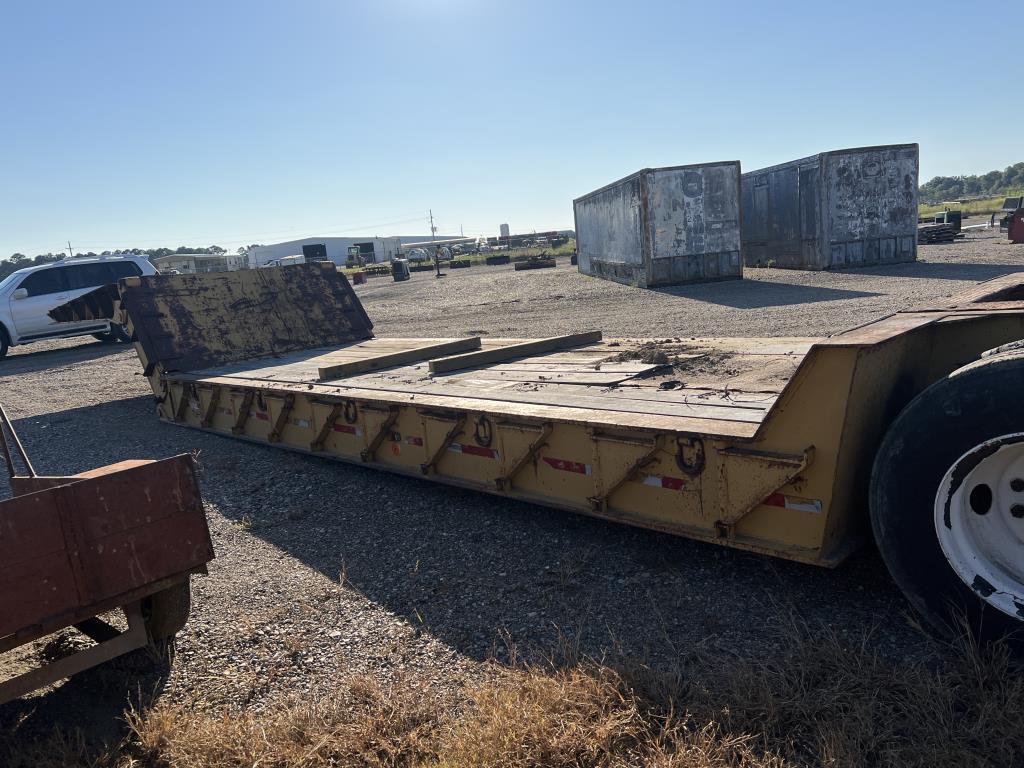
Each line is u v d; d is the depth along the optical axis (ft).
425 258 244.63
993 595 7.75
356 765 7.70
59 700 9.60
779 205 72.43
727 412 10.86
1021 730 6.73
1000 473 7.77
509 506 14.99
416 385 16.83
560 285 79.87
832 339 8.76
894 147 62.54
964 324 10.03
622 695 8.15
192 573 9.43
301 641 10.39
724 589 10.54
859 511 9.66
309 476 18.51
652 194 62.03
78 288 53.36
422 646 9.96
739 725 7.53
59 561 8.11
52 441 25.95
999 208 192.75
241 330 28.19
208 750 7.95
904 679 7.73
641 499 11.41
